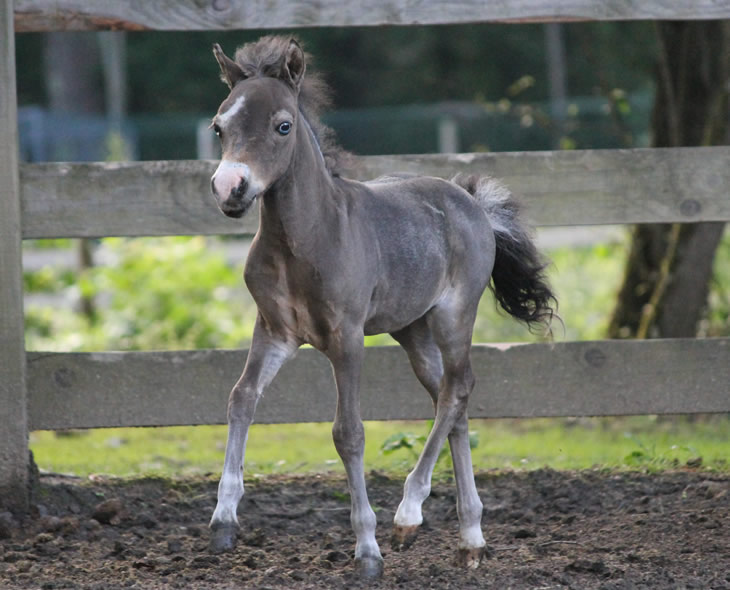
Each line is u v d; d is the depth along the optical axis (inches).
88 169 401.4
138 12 401.1
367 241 319.9
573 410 420.8
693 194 416.5
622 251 833.5
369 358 417.1
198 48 2005.4
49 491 403.2
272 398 412.8
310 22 403.9
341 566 329.1
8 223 385.7
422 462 334.6
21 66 2124.8
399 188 348.5
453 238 351.6
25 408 389.1
